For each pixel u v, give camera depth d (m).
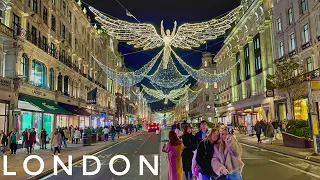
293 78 24.50
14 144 19.47
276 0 37.00
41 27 28.75
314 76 26.59
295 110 30.61
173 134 7.93
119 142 31.52
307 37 29.70
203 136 9.14
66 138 28.14
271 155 16.25
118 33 17.30
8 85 22.00
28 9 25.69
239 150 5.40
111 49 64.19
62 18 35.00
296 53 31.17
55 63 31.64
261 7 41.41
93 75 50.97
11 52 22.98
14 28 23.83
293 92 24.72
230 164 5.18
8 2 22.52
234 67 56.50
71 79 37.91
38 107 25.22
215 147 5.27
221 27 17.20
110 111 62.03
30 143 20.09
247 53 48.97
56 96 31.78
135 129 65.50
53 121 31.05
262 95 40.16
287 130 21.11
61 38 33.53
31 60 26.03
